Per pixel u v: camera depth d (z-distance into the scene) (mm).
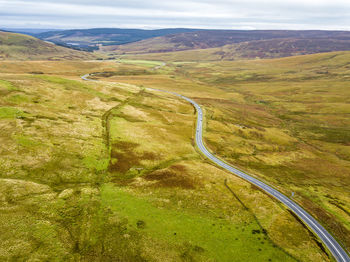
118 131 108062
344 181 102125
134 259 46188
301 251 53656
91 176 71625
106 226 53188
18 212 51531
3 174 62812
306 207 73312
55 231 49031
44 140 81688
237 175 90500
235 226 59062
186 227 56344
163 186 72438
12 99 110062
